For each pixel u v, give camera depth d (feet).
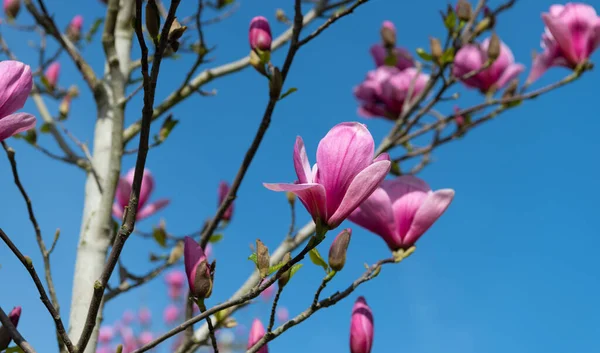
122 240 3.43
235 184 4.65
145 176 5.80
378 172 3.38
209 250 6.16
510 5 5.86
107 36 5.47
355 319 4.09
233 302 3.51
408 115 5.73
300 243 5.20
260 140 4.48
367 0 4.20
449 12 5.44
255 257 3.67
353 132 3.43
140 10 3.29
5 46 6.10
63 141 5.77
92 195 5.28
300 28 4.29
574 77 5.57
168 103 5.66
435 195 4.04
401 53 6.72
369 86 6.51
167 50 5.89
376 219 4.04
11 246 3.41
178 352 4.73
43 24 5.60
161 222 5.73
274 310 3.71
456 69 6.20
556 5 5.64
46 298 3.46
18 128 3.39
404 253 4.00
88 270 4.88
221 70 5.88
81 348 3.47
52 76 6.78
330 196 3.42
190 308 4.78
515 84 5.92
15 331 3.60
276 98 4.32
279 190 3.34
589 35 5.53
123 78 5.63
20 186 4.21
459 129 6.04
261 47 4.42
